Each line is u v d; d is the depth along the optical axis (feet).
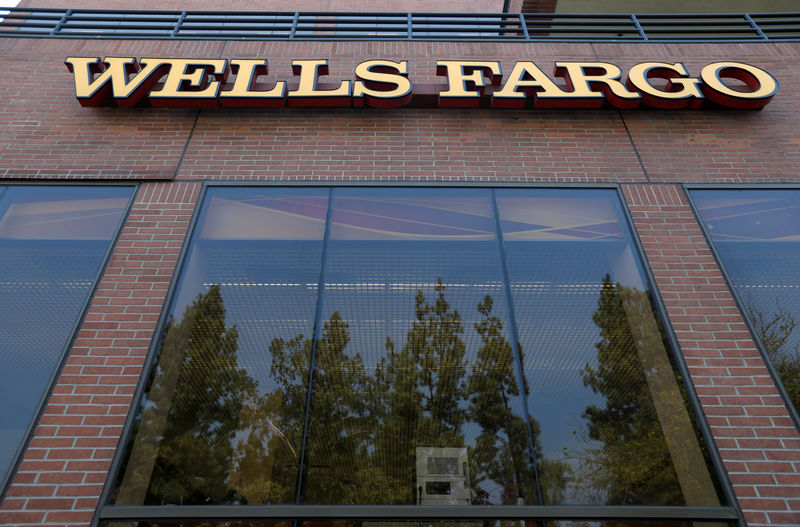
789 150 22.89
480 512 14.74
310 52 27.35
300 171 22.20
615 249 20.17
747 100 23.66
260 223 20.68
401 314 19.06
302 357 18.11
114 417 15.80
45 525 13.88
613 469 15.55
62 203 20.80
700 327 17.90
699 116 24.48
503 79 26.27
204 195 21.22
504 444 16.39
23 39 27.09
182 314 18.29
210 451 15.92
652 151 23.03
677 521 14.40
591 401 16.99
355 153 22.91
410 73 26.45
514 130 24.03
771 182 21.76
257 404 17.08
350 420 16.96
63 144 22.62
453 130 24.02
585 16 30.35
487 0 46.52
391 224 20.85
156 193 21.18
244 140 23.21
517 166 22.56
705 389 16.60
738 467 15.07
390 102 23.94
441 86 24.81
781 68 26.43
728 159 22.65
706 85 24.17
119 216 20.49
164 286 18.62
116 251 19.40
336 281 19.60
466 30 29.71
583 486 15.28
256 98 23.68
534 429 16.58
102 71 25.40
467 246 20.42
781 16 30.01
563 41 27.99
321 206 21.21
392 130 23.95
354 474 15.75
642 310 18.58
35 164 21.79
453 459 16.07
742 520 14.21
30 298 18.24
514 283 19.58
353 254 20.16
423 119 24.52
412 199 21.49
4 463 14.83
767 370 16.88
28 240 19.70
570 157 22.86
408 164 22.57
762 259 19.63
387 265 19.99
